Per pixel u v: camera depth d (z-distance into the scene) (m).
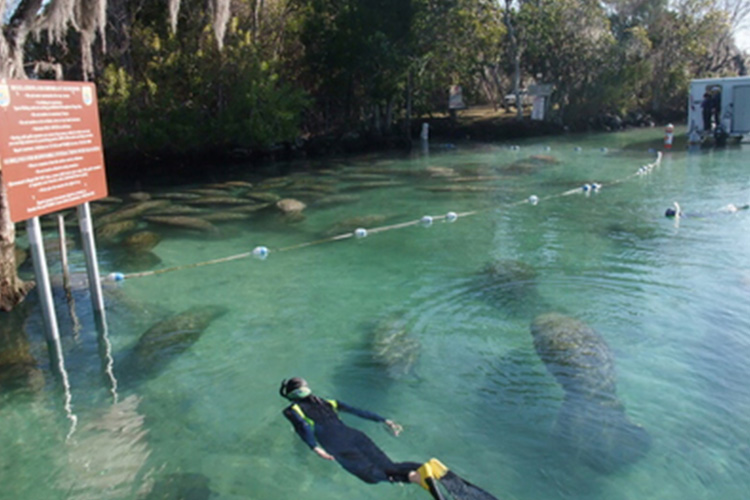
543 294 7.68
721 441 4.52
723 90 23.64
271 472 4.39
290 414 4.39
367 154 24.06
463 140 28.70
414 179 17.36
